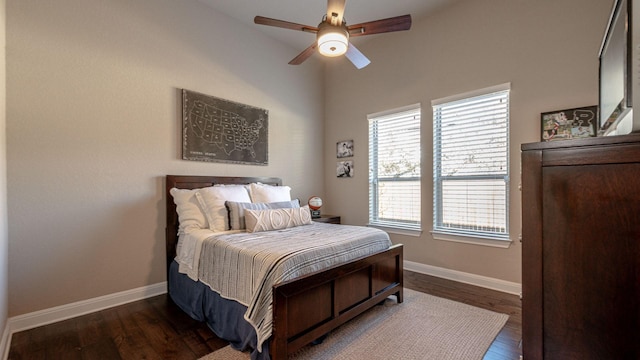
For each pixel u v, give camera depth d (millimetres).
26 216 2244
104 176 2617
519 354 1850
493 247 2980
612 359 775
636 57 863
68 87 2438
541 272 889
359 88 4234
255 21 2408
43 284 2309
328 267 1972
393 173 3910
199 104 3240
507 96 2916
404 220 3787
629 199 755
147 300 2777
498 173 2977
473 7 3131
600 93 1627
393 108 3824
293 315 1730
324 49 2393
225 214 2730
